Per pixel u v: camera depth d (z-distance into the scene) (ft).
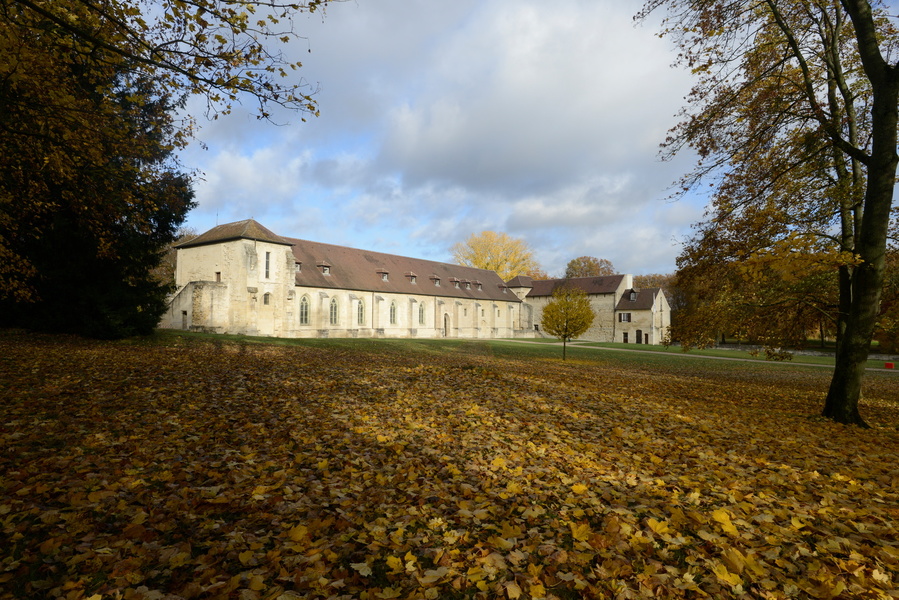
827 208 40.45
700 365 100.89
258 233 139.13
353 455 19.57
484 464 19.07
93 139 31.83
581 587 10.28
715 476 18.29
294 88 23.59
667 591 10.18
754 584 10.62
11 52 24.16
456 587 10.35
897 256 43.11
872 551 11.80
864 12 32.22
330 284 161.07
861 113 42.14
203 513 13.48
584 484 16.67
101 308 60.44
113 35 23.32
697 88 41.16
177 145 35.65
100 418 22.99
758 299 45.75
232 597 9.61
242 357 56.95
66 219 55.47
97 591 9.56
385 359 72.08
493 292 235.40
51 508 13.06
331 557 11.22
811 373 87.61
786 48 40.60
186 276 147.13
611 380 58.75
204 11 21.59
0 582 9.59
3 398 25.43
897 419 39.99
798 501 15.87
